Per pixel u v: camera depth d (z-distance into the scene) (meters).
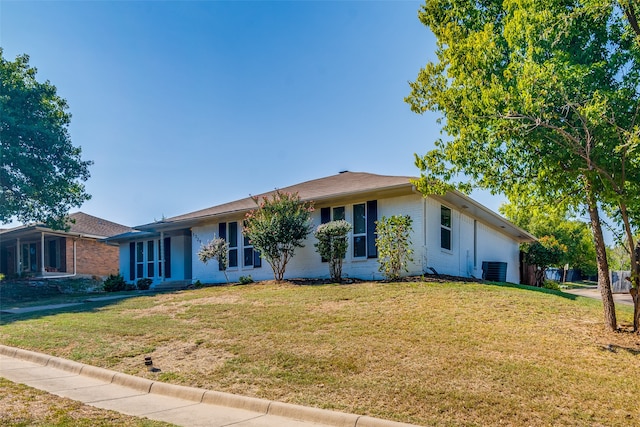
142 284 21.75
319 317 10.09
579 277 38.09
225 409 5.96
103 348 8.67
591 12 7.32
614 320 8.66
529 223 32.31
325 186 18.62
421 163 9.88
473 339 8.05
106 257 30.62
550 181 8.13
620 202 7.74
